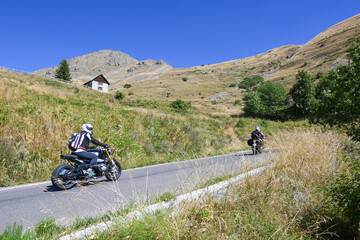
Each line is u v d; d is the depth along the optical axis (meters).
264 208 3.79
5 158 7.12
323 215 3.85
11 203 4.47
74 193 5.14
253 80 111.19
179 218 3.05
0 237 2.76
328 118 5.34
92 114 13.01
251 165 5.81
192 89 111.44
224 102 73.75
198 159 10.41
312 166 5.81
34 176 7.20
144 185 5.82
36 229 3.10
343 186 4.04
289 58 155.12
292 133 8.83
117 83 185.00
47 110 11.41
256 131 12.18
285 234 3.24
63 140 9.38
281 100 51.16
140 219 2.96
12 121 9.27
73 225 3.21
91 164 5.91
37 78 37.75
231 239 2.88
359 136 5.02
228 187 4.46
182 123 18.88
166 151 12.50
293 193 4.51
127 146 10.78
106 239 2.61
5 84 18.05
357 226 3.77
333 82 5.22
